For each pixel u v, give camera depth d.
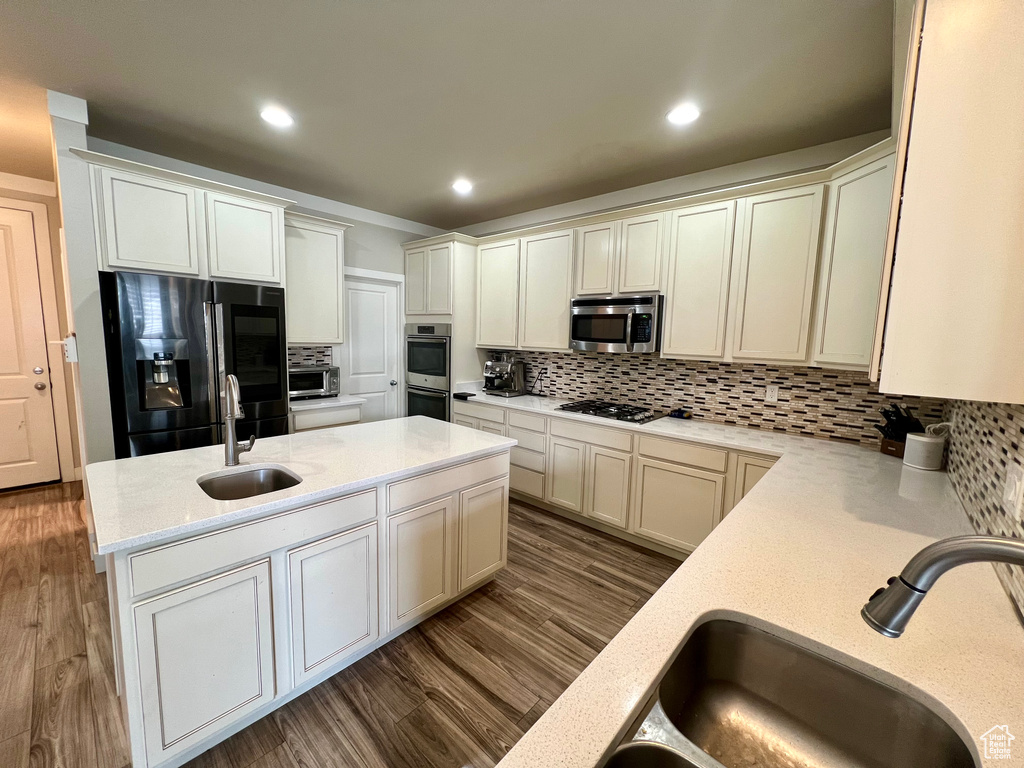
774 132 2.46
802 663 0.83
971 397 0.79
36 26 1.71
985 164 0.75
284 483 1.86
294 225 3.42
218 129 2.58
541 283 3.66
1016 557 0.60
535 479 3.50
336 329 3.74
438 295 4.23
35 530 2.97
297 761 1.45
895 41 1.42
